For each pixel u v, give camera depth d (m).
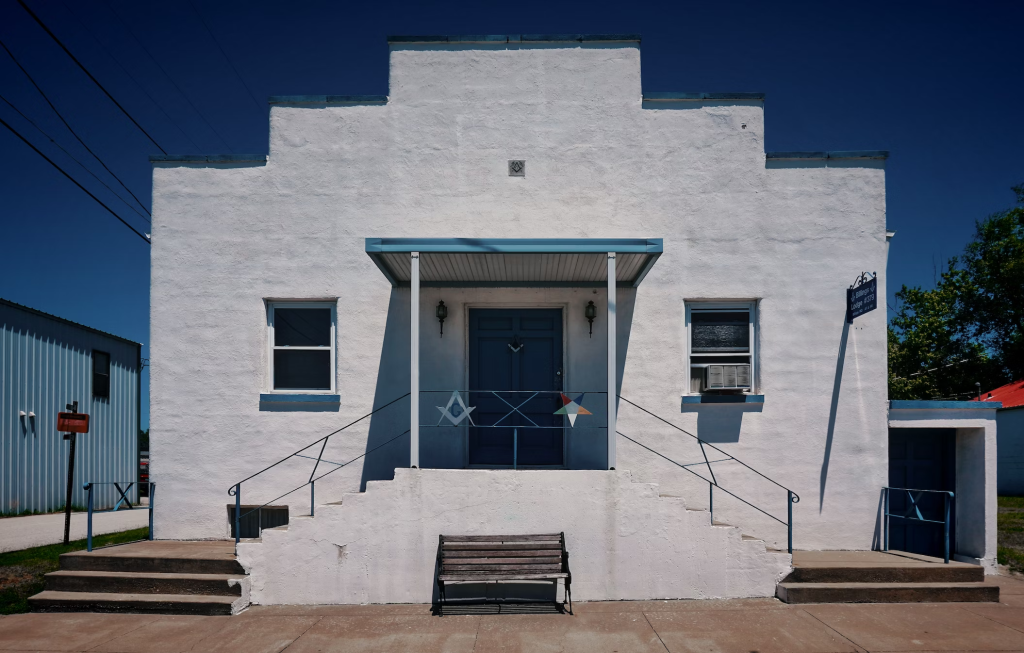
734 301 9.57
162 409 9.31
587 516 7.93
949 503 8.58
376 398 9.38
